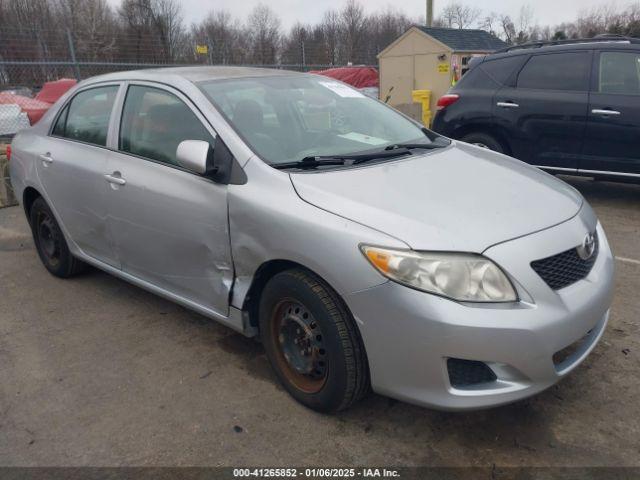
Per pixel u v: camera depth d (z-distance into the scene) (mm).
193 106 3355
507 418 2840
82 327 3992
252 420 2900
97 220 3996
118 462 2656
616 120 6023
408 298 2379
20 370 3475
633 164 6043
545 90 6492
